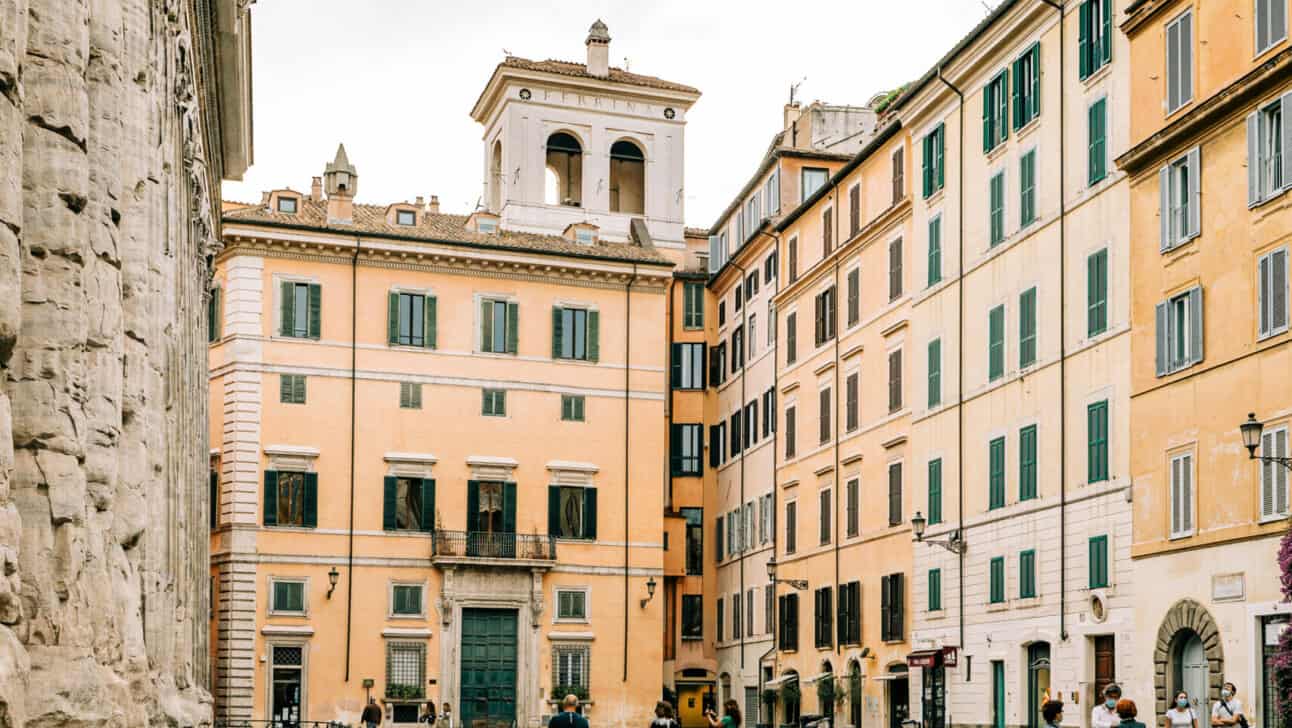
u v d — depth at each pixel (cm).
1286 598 3416
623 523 7306
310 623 6762
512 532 7112
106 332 1467
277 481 6794
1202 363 4062
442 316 7144
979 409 5338
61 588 1336
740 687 7631
